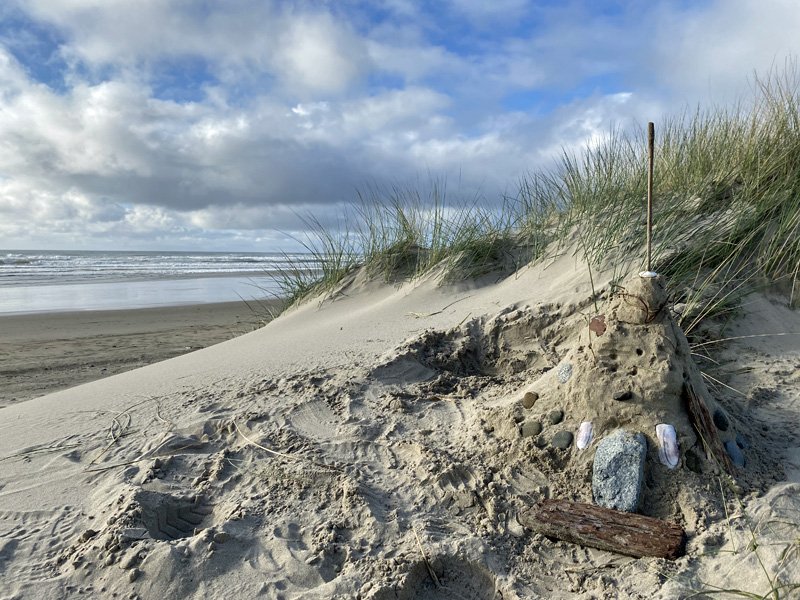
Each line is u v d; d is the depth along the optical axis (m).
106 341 9.00
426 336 4.50
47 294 16.81
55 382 6.30
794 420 2.96
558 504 2.54
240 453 3.04
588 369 2.83
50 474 2.93
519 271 5.83
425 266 6.80
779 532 2.18
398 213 7.71
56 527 2.49
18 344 8.72
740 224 4.33
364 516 2.54
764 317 3.92
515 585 2.20
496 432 3.07
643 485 2.50
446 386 3.94
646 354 2.70
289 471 2.84
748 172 4.78
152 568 2.22
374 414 3.44
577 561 2.33
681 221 4.64
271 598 2.11
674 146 5.58
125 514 2.47
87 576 2.21
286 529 2.47
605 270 4.58
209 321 11.39
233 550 2.35
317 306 7.00
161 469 2.89
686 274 4.19
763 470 2.60
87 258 44.81
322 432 3.24
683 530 2.32
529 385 3.56
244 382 4.03
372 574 2.21
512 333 4.44
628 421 2.67
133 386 4.30
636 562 2.24
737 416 3.03
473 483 2.76
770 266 4.20
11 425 3.65
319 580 2.21
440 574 2.30
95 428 3.47
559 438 2.79
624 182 5.54
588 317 3.85
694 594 2.02
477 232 6.75
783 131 4.86
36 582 2.18
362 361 4.22
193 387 4.06
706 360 3.58
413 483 2.79
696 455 2.53
